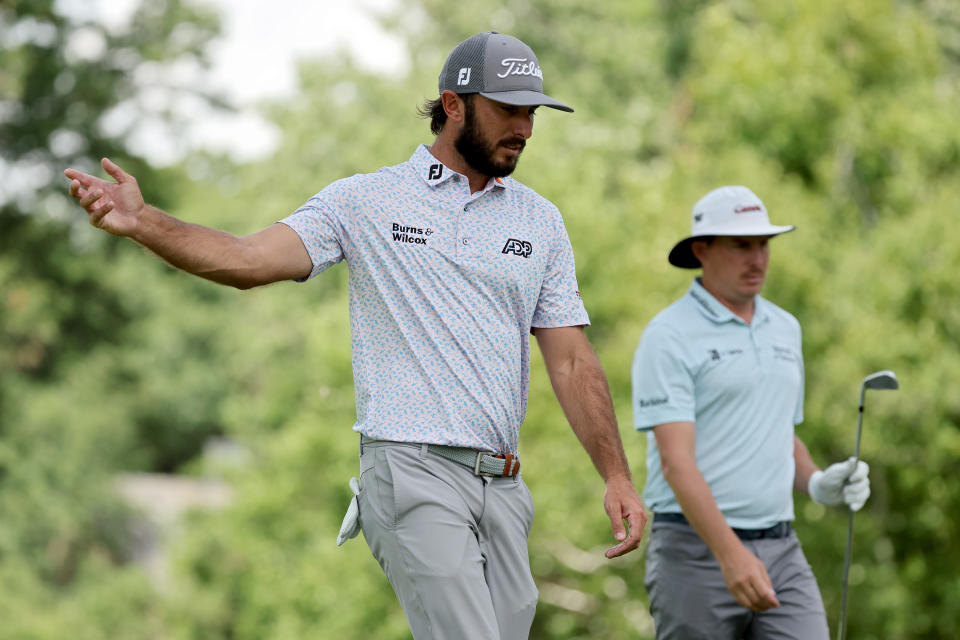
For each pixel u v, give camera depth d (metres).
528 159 58.19
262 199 98.62
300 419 64.56
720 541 17.22
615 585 53.09
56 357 115.81
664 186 51.28
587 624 56.38
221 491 127.00
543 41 93.81
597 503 49.00
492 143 13.46
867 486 18.27
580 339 14.39
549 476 48.62
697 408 18.14
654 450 18.77
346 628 56.16
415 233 13.41
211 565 87.12
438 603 13.05
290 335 93.81
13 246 109.56
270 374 91.88
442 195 13.58
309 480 65.19
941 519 45.31
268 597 63.19
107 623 101.12
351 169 84.81
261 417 82.75
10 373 111.25
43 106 107.56
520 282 13.64
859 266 45.94
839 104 48.81
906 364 43.84
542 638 57.03
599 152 72.56
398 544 13.21
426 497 13.08
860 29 50.06
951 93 52.22
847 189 50.84
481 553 13.47
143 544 115.88
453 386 13.28
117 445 115.44
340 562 57.50
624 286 49.59
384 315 13.41
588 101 84.94
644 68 85.12
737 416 18.05
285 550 65.12
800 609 17.98
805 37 49.88
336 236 13.34
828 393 44.78
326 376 61.25
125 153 111.06
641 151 81.38
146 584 103.19
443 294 13.36
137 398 127.94
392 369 13.36
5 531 106.25
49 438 110.50
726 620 18.06
